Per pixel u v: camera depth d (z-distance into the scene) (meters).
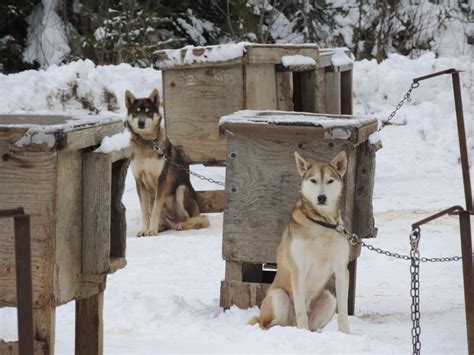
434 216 11.62
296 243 14.33
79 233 10.60
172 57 25.84
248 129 16.08
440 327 14.73
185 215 27.50
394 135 39.41
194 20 55.28
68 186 10.31
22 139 9.86
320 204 14.16
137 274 20.02
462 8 59.38
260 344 12.97
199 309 16.14
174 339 13.45
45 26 52.06
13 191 10.03
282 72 25.89
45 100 37.69
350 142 15.48
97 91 38.28
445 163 37.66
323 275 14.67
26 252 7.59
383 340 13.95
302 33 57.94
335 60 28.64
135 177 26.91
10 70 52.66
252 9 56.69
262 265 18.02
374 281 19.66
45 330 10.09
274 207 16.28
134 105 26.97
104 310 15.13
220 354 12.26
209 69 25.59
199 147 26.28
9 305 10.20
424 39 57.31
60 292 10.23
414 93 41.78
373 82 41.88
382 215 27.59
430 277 19.77
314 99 27.31
